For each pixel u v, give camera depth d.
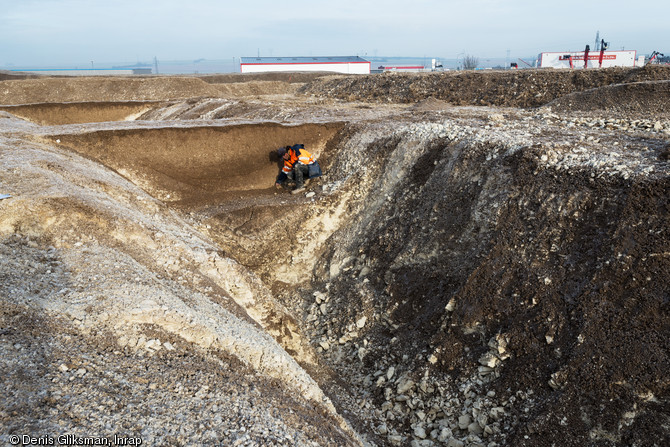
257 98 23.98
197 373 5.08
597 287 6.31
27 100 26.83
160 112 22.31
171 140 12.94
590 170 7.60
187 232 10.24
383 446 6.58
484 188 8.77
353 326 8.90
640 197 6.68
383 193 11.47
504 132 10.48
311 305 9.99
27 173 8.80
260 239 11.50
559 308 6.54
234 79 37.47
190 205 12.35
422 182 10.63
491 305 7.23
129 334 5.27
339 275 10.41
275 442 4.48
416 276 8.84
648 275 6.04
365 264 10.14
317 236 11.64
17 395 3.86
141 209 10.27
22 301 5.20
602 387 5.62
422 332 7.91
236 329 6.41
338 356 8.63
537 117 13.31
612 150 8.51
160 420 4.20
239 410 4.75
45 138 12.20
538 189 7.94
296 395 5.93
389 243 9.97
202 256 8.56
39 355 4.45
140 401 4.36
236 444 4.23
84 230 7.41
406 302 8.62
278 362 6.22
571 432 5.57
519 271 7.28
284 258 11.32
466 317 7.32
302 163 12.56
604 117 13.10
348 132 13.98
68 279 6.04
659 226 6.30
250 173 13.41
